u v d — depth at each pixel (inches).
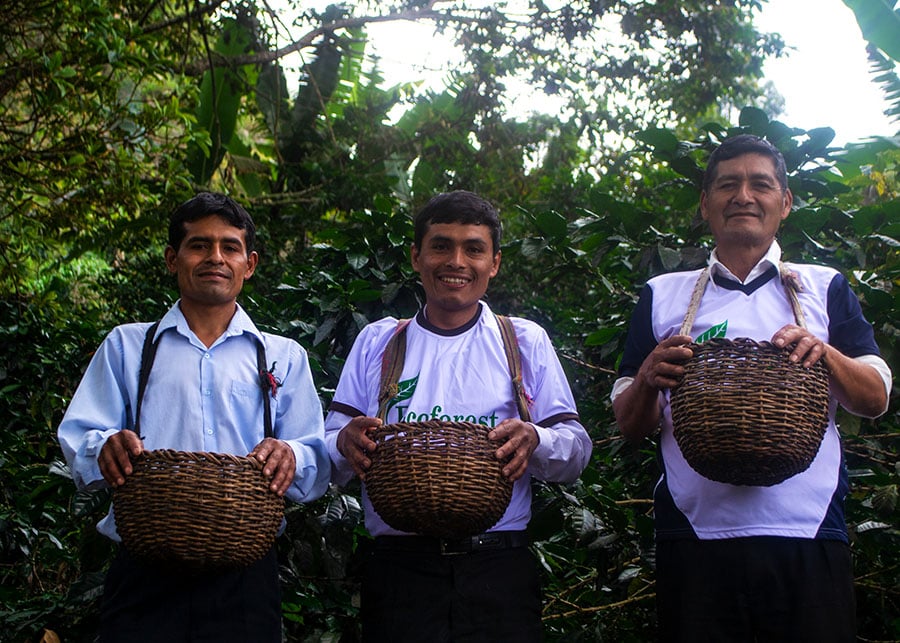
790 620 94.5
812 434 90.3
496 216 110.7
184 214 106.6
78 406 102.0
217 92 378.9
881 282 141.1
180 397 103.5
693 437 91.2
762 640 95.9
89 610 132.3
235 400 105.0
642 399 100.7
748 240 103.1
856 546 138.0
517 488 106.5
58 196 242.4
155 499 89.6
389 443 95.1
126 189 240.4
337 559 123.0
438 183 415.8
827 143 141.9
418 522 94.0
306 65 395.9
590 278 160.1
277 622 103.9
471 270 107.1
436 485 92.5
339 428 110.2
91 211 253.1
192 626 98.7
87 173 238.5
